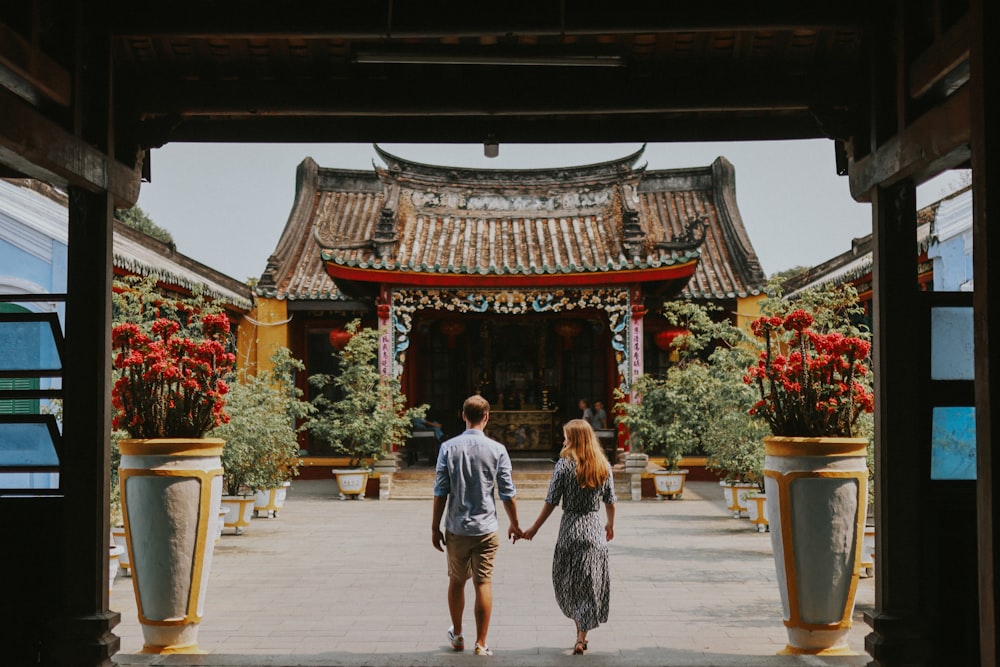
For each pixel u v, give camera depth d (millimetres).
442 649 6430
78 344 5355
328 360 22922
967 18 4336
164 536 5715
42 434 5441
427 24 5156
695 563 10227
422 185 20719
